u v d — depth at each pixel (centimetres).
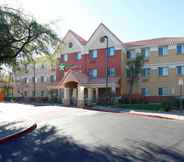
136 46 3572
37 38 1448
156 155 729
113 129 1195
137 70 3297
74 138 986
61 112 2064
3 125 1270
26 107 2744
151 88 3431
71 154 752
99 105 3039
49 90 4609
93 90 3616
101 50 3762
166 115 1917
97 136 1022
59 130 1180
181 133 1083
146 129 1192
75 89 3703
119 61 3566
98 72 3741
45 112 2073
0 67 1516
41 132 1135
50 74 4828
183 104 2530
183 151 775
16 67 1560
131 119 1592
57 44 1548
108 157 713
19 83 5378
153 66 3450
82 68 3903
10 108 2591
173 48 3322
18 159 707
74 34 4119
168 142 902
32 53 1495
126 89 3544
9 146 870
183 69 3219
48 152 779
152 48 3484
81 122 1451
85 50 3909
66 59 4122
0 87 4825
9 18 1295
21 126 1230
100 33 3806
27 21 1371
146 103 3222
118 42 3619
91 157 716
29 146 865
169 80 3309
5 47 1338
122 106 2794
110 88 3494
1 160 700
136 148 816
